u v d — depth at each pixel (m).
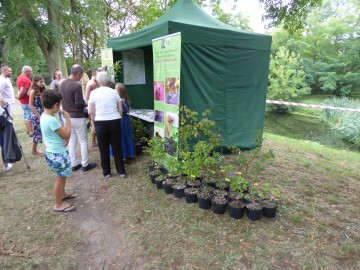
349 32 19.42
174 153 3.81
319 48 20.27
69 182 4.09
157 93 4.10
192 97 4.16
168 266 2.34
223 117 4.70
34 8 11.70
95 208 3.36
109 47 5.89
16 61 25.53
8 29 10.80
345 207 3.26
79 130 4.28
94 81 5.17
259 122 5.39
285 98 17.03
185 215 3.08
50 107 2.87
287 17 6.61
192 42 3.96
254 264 2.32
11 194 3.71
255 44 4.80
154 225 2.94
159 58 3.91
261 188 3.69
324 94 19.59
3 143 4.28
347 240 2.62
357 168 4.61
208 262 2.36
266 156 3.48
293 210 3.16
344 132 11.02
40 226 2.97
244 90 4.88
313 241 2.60
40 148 5.73
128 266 2.36
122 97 4.57
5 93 5.51
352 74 17.73
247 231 2.76
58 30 11.83
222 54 4.37
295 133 13.09
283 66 17.45
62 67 12.66
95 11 14.25
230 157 4.87
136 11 18.66
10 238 2.76
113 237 2.77
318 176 4.21
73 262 2.43
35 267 2.37
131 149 4.75
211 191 3.30
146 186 3.87
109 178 4.17
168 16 4.79
